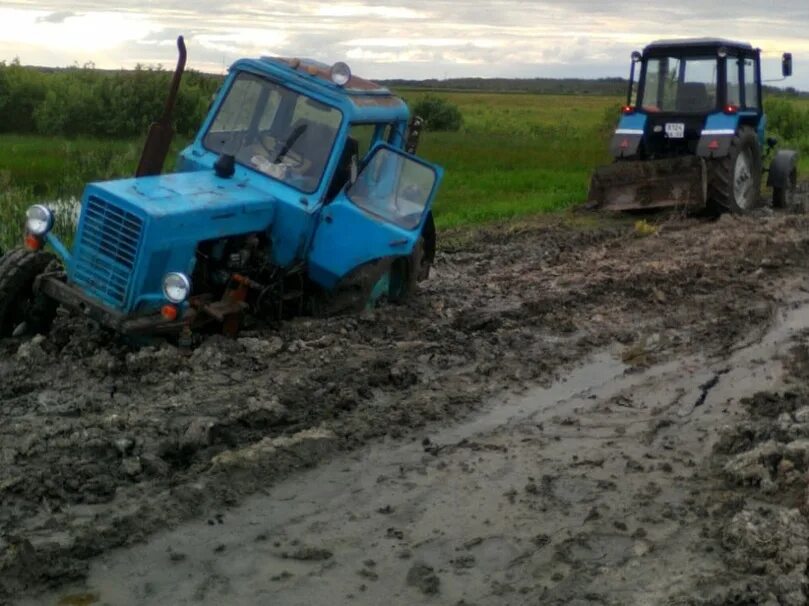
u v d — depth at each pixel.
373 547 5.19
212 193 7.93
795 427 6.67
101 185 7.54
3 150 29.16
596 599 4.73
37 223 7.91
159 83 41.34
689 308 10.31
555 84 150.62
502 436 6.77
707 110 16.88
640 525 5.49
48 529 5.09
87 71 47.41
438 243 13.84
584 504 5.75
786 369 8.40
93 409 6.59
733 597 4.66
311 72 8.77
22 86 42.94
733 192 16.55
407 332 8.79
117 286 7.32
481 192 20.81
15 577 4.66
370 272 8.77
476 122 53.88
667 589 4.80
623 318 9.90
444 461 6.30
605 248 13.74
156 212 7.21
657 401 7.60
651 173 16.48
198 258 7.89
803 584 4.75
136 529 5.17
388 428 6.72
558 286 11.11
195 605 4.59
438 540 5.29
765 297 10.82
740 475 5.98
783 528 5.21
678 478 6.13
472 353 8.41
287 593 4.72
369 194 8.73
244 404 6.74
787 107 39.34
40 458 5.80
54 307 7.93
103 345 7.73
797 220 15.59
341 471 6.07
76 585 4.69
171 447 6.05
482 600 4.72
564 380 8.02
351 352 8.07
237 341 7.89
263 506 5.56
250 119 8.70
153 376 7.17
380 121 8.90
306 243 8.36
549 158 29.58
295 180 8.41
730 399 7.67
